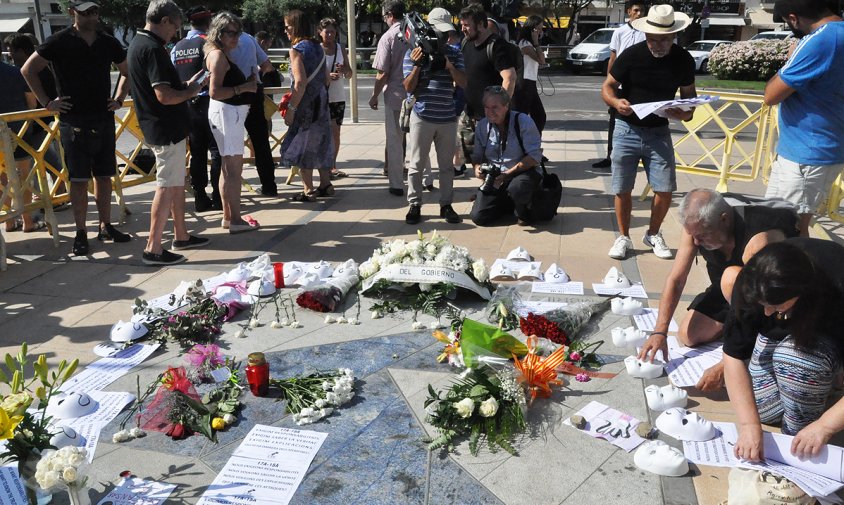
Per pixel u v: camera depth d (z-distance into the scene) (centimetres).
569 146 1025
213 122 590
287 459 292
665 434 306
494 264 514
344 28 3225
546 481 278
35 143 669
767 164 745
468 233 607
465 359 342
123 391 349
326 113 706
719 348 379
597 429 312
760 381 299
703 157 798
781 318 262
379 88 721
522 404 316
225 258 552
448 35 654
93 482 279
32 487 255
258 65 768
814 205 420
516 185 597
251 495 270
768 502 246
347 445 303
